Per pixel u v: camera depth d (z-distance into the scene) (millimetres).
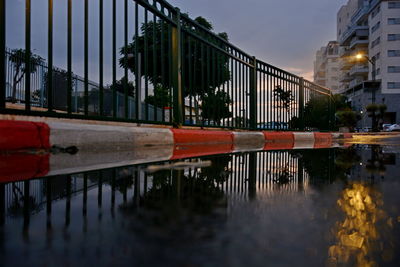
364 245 660
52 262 560
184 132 4703
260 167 2189
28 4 2822
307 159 2852
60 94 11102
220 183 1502
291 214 908
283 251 619
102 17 3629
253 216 882
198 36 5336
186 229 751
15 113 2684
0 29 2600
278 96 8406
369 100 50500
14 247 636
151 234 713
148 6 4211
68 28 3256
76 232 736
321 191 1311
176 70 5000
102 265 545
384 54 47125
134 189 1331
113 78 3809
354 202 1083
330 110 12094
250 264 553
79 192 1261
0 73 2580
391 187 1414
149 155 2898
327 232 743
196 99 5648
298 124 9328
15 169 1910
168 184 1459
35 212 936
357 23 57250
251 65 7230
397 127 35812
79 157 2582
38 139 2730
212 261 562
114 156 2732
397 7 46531
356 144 6246
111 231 737
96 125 3307
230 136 5941
